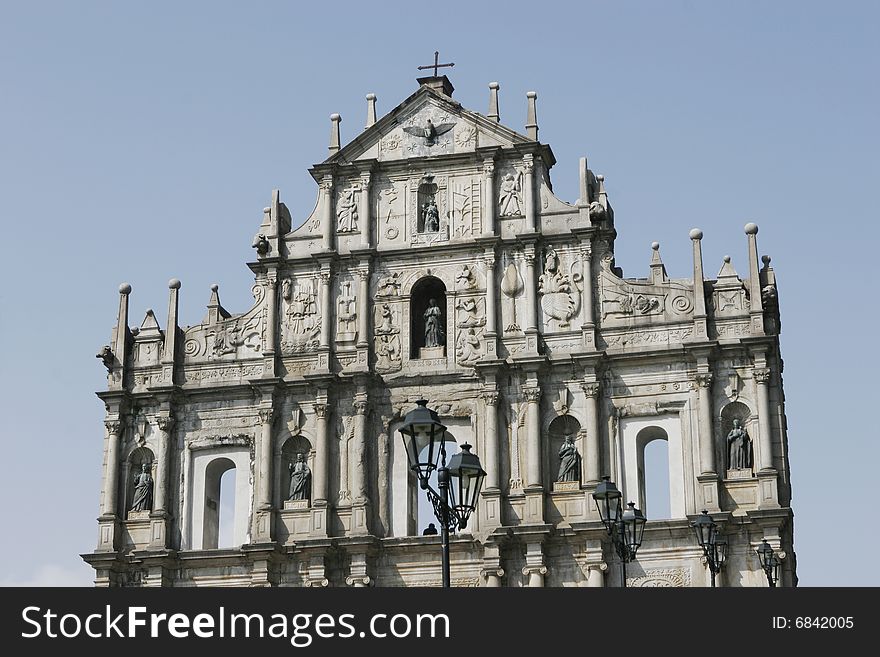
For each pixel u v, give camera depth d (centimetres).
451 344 11562
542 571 10894
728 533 10806
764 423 10925
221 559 11375
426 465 7238
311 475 11512
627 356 11238
